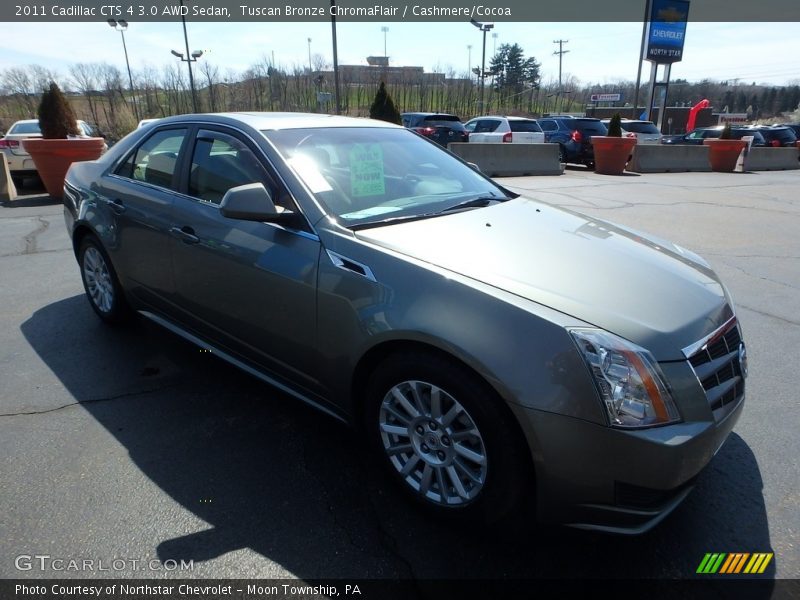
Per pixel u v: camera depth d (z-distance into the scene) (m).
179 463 2.75
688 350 2.13
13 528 2.31
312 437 3.00
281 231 2.79
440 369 2.21
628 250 2.80
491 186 3.73
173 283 3.45
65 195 4.51
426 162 3.58
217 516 2.41
